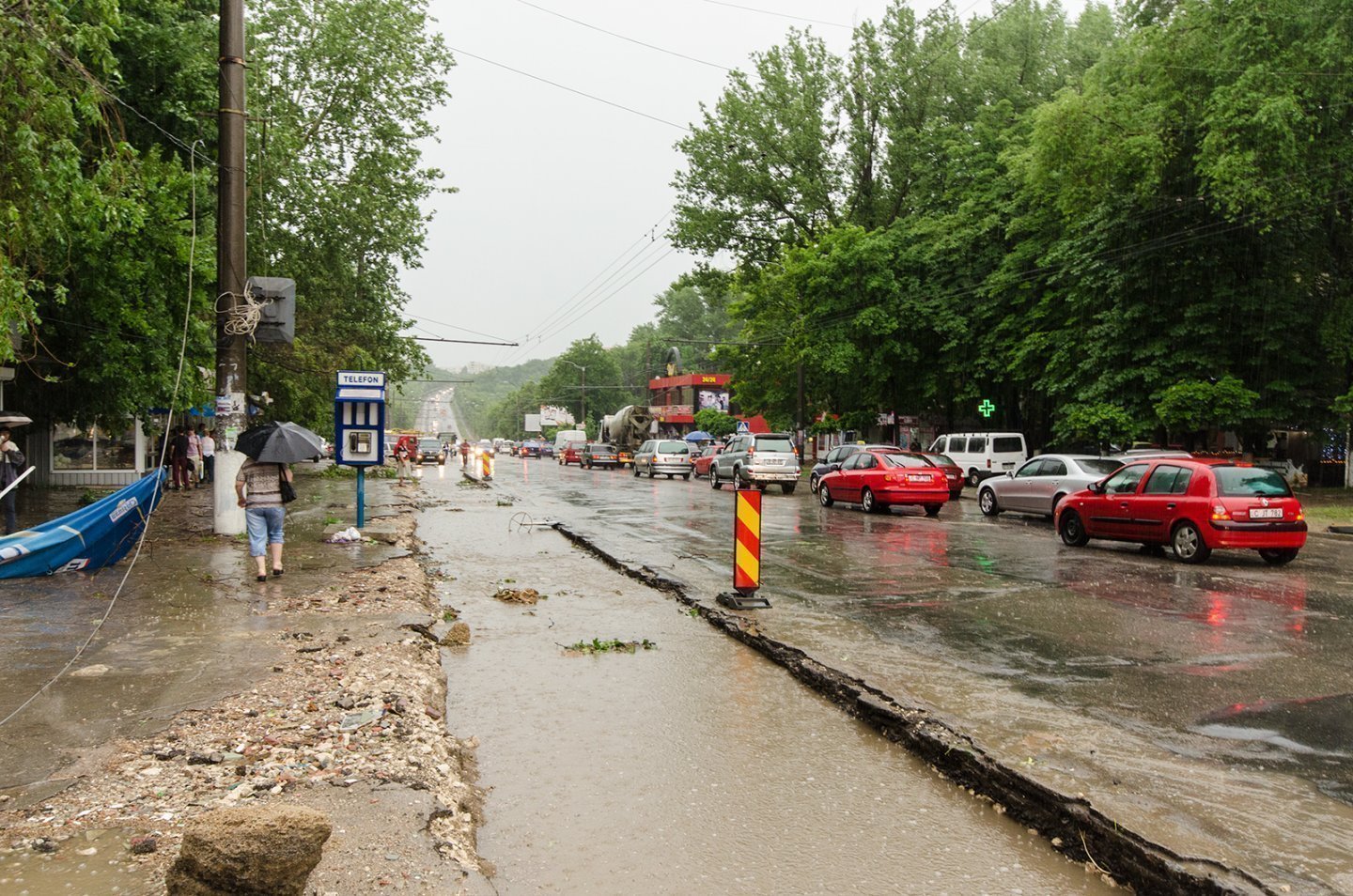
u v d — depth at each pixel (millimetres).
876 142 39625
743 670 6727
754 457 26984
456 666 6781
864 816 4188
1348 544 15281
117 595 8102
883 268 33094
